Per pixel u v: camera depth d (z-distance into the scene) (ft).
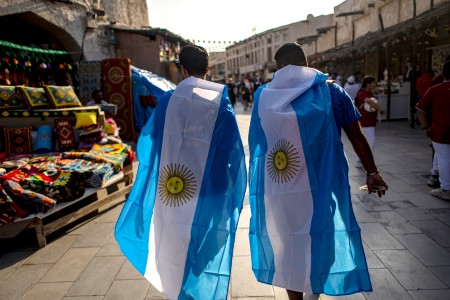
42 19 26.32
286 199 6.58
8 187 11.60
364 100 18.28
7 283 9.76
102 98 29.12
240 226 12.91
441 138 13.69
